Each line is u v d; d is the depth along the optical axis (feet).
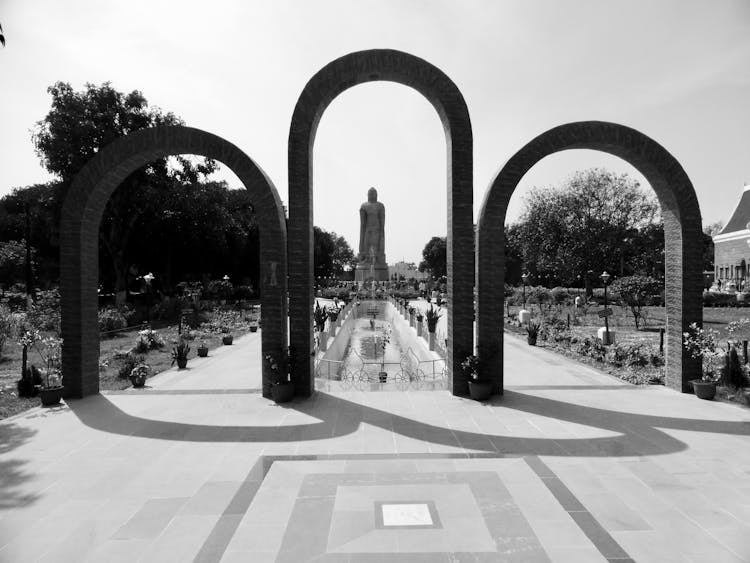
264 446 28.89
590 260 150.61
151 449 28.55
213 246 165.78
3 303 107.34
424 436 30.48
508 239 224.33
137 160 41.27
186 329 82.38
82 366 40.40
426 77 39.93
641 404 37.70
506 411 35.88
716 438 29.96
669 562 17.29
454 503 21.49
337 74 39.70
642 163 41.75
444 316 111.65
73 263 40.16
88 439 30.35
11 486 23.73
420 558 17.46
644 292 92.68
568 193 152.35
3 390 44.01
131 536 19.11
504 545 18.28
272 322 40.16
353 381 45.75
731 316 109.60
